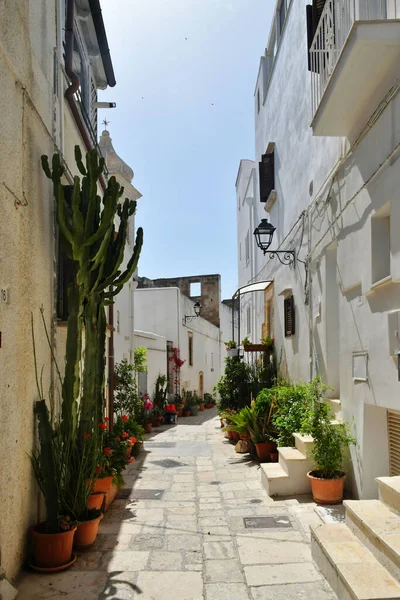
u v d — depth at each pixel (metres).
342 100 5.15
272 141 11.55
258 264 14.27
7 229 3.78
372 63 4.55
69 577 3.97
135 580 3.93
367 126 5.03
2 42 3.73
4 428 3.66
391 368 4.52
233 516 5.57
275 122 11.17
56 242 5.25
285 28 9.92
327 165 6.77
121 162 12.84
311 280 7.66
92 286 5.04
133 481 7.47
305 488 6.34
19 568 3.99
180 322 22.36
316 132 5.78
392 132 4.45
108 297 5.59
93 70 8.66
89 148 7.84
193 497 6.47
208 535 4.98
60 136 5.61
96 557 4.41
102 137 13.06
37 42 4.77
